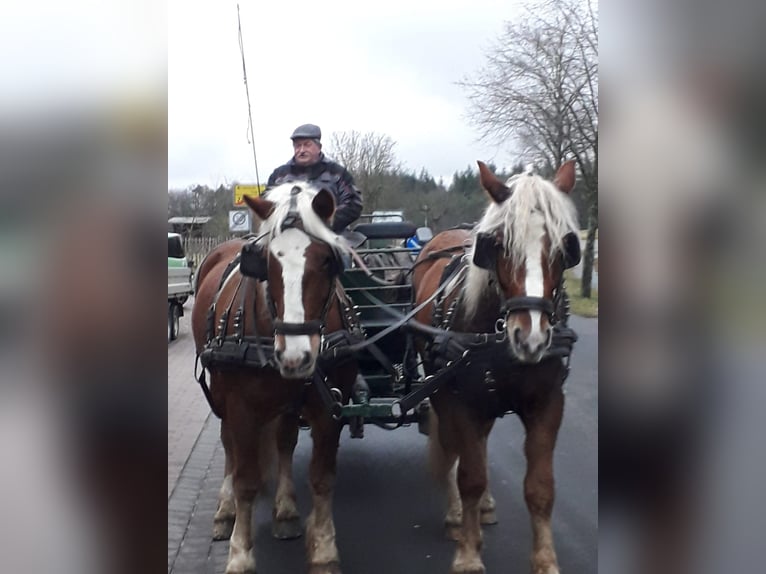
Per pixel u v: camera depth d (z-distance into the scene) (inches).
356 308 219.1
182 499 234.1
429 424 209.8
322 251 150.0
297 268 147.4
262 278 154.9
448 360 161.8
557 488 232.4
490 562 182.5
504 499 228.2
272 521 210.5
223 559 189.5
